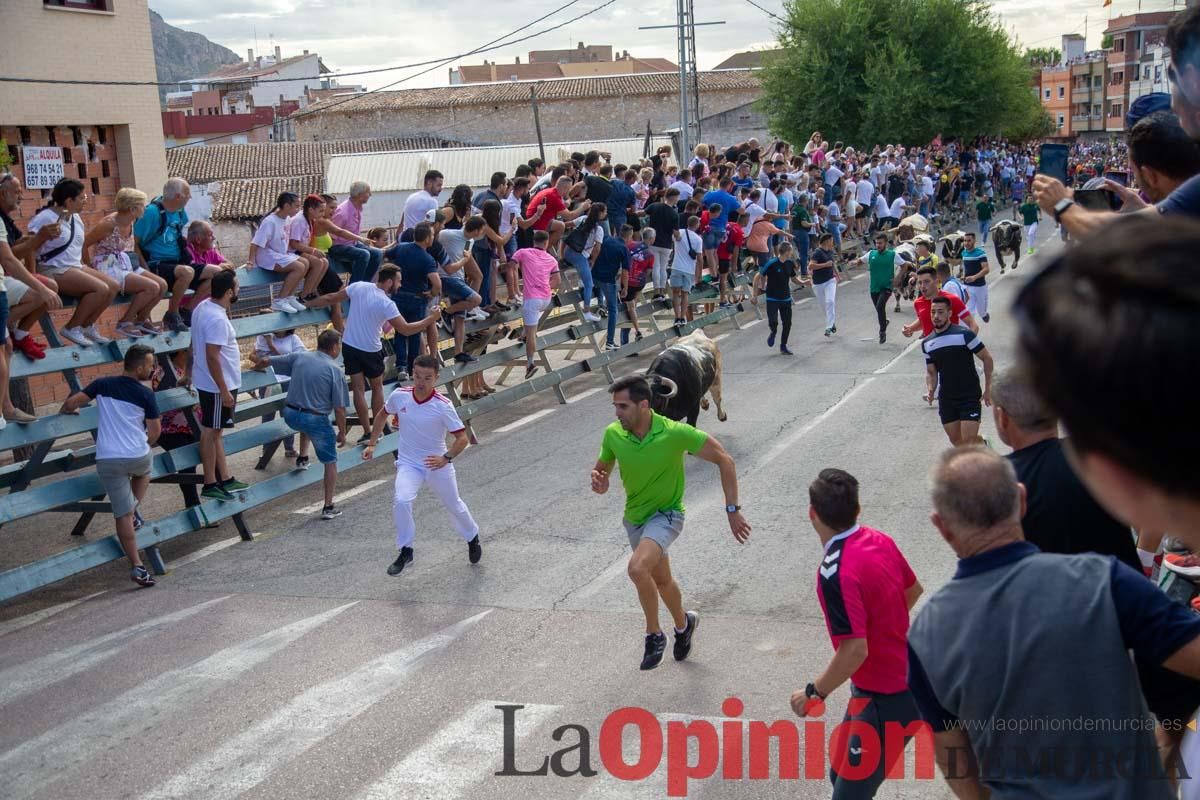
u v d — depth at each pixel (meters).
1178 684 2.49
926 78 46.94
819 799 5.45
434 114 58.34
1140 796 2.37
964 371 9.72
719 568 8.84
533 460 12.78
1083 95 91.06
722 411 13.52
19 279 9.45
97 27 16.92
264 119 72.62
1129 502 0.90
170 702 7.06
